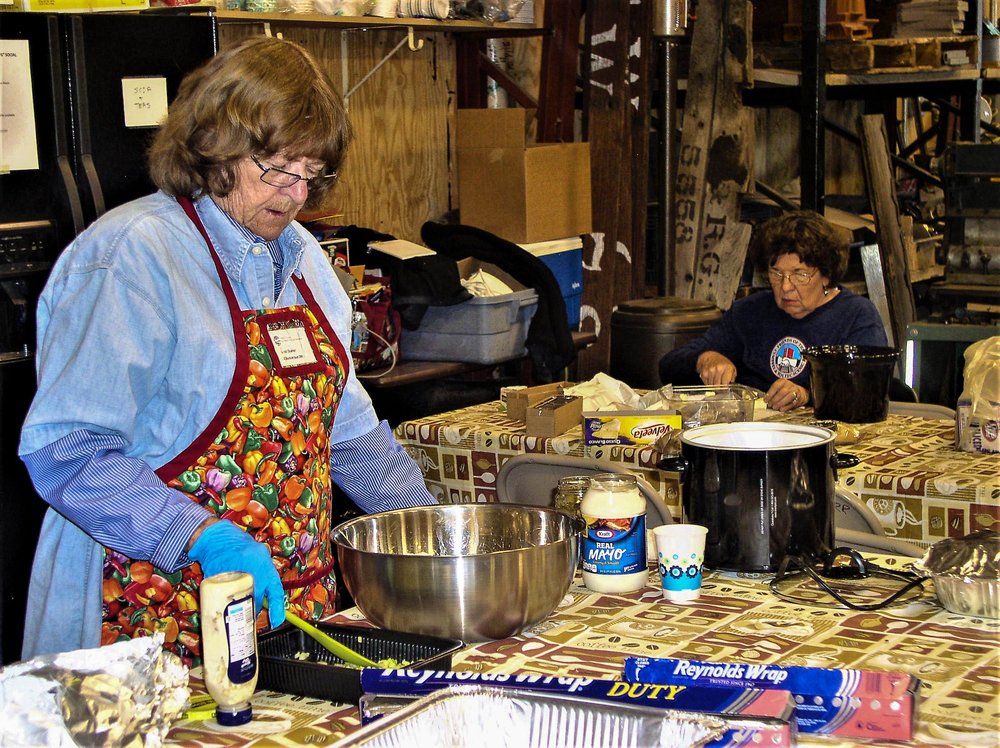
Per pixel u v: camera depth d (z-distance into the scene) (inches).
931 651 57.9
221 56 67.6
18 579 106.5
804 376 132.9
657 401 113.7
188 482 68.6
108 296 65.0
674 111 165.0
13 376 104.7
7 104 101.7
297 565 73.4
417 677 51.6
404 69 192.1
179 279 67.6
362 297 146.6
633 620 63.7
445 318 156.2
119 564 71.1
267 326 71.5
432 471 117.6
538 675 51.9
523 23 187.0
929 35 219.8
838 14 210.4
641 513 69.5
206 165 67.5
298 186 68.4
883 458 99.7
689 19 219.0
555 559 61.1
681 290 209.2
